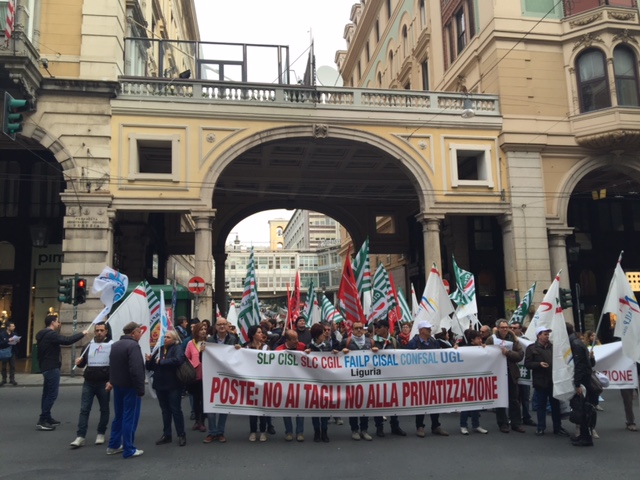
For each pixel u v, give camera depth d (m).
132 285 17.44
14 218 21.19
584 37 20.84
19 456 7.29
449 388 8.38
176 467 6.71
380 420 8.41
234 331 9.91
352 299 9.98
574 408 7.67
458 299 11.53
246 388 7.95
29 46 16.39
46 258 21.19
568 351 7.88
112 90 18.12
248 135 19.05
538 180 20.66
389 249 29.92
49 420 8.99
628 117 20.06
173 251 28.31
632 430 8.67
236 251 97.19
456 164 20.42
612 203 26.47
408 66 31.31
